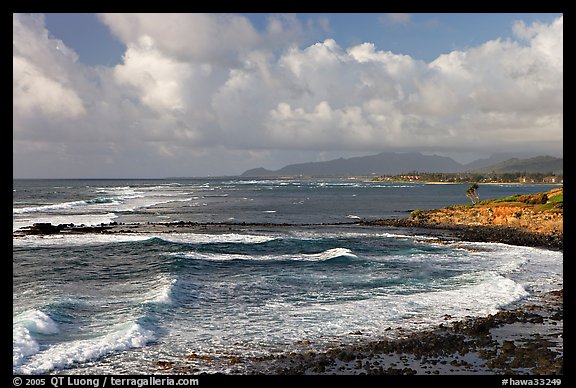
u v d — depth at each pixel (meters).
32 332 15.09
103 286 22.34
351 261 30.33
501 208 59.41
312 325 16.69
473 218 58.09
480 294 21.11
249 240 41.41
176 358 13.55
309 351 14.16
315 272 26.48
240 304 19.41
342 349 14.28
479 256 33.16
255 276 25.09
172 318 17.34
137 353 13.90
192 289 21.66
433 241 42.06
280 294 21.16
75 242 38.78
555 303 19.73
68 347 14.02
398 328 16.30
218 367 12.89
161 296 19.50
